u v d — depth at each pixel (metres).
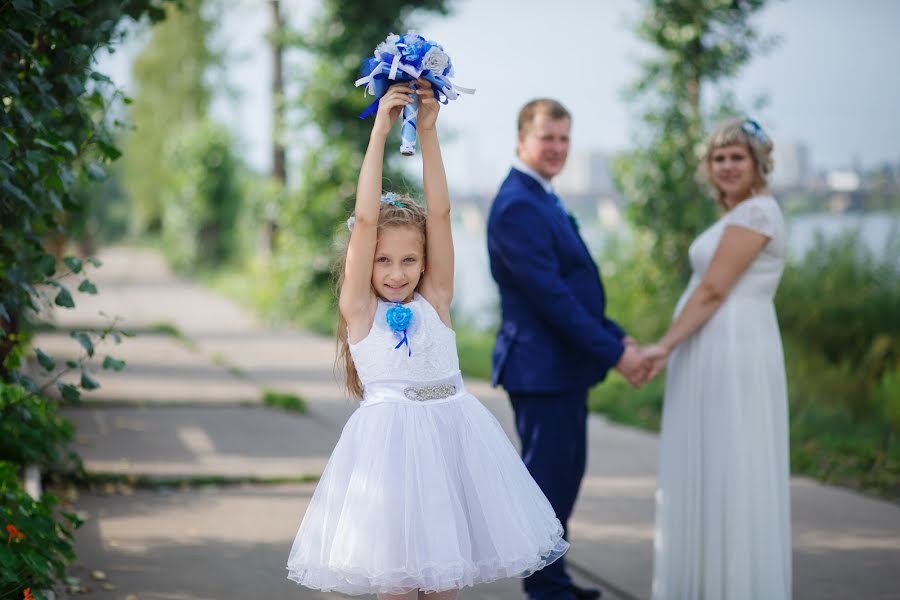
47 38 4.06
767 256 4.04
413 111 3.14
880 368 9.05
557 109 4.28
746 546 3.93
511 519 3.07
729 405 3.97
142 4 5.20
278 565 4.67
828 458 7.09
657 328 10.72
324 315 16.27
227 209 31.59
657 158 10.85
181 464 6.55
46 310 5.43
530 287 4.14
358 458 3.06
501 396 9.68
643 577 4.71
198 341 14.05
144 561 4.67
